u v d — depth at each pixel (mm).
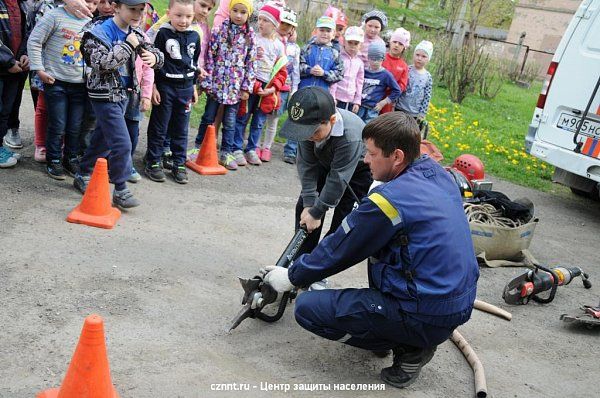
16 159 5137
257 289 3348
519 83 18781
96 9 5102
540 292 4465
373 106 7410
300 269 3027
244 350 3229
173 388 2805
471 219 5109
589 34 6895
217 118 6691
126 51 4328
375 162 2947
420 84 7742
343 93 7078
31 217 4273
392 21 17031
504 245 5070
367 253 2871
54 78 4848
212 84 6102
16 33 4852
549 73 7215
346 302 2984
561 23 24438
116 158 4605
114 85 4457
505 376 3424
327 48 6816
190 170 6160
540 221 6750
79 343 2436
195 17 5855
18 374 2723
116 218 4500
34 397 2594
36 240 3953
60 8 4793
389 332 2928
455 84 14008
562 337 4012
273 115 6879
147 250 4148
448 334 2947
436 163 2984
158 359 2998
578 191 8141
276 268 3271
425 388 3180
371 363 3314
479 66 14062
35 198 4613
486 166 8859
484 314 4168
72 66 4879
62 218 4355
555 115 7152
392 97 7348
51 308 3256
